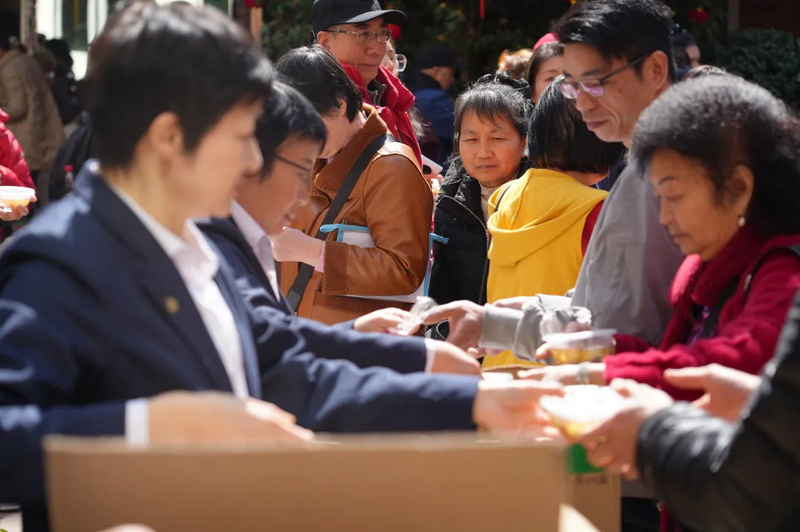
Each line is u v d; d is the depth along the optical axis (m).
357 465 1.25
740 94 1.92
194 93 1.50
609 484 1.81
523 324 2.48
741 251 1.94
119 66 1.51
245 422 1.39
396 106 4.63
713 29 9.89
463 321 2.54
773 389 1.33
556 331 2.26
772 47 9.85
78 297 1.48
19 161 5.53
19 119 7.95
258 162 1.60
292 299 3.50
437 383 1.80
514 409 1.77
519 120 3.68
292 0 8.80
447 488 1.25
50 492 1.23
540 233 2.89
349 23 4.35
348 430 1.81
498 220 3.08
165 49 1.50
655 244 2.31
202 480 1.23
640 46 2.43
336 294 3.40
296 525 1.25
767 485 1.35
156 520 1.23
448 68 7.38
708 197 1.91
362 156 3.48
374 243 3.49
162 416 1.38
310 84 3.31
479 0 9.15
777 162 1.89
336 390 1.85
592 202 2.87
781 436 1.32
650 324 2.32
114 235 1.55
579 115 2.94
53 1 8.62
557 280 2.89
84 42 8.65
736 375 1.69
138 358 1.51
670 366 1.91
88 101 1.57
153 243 1.56
